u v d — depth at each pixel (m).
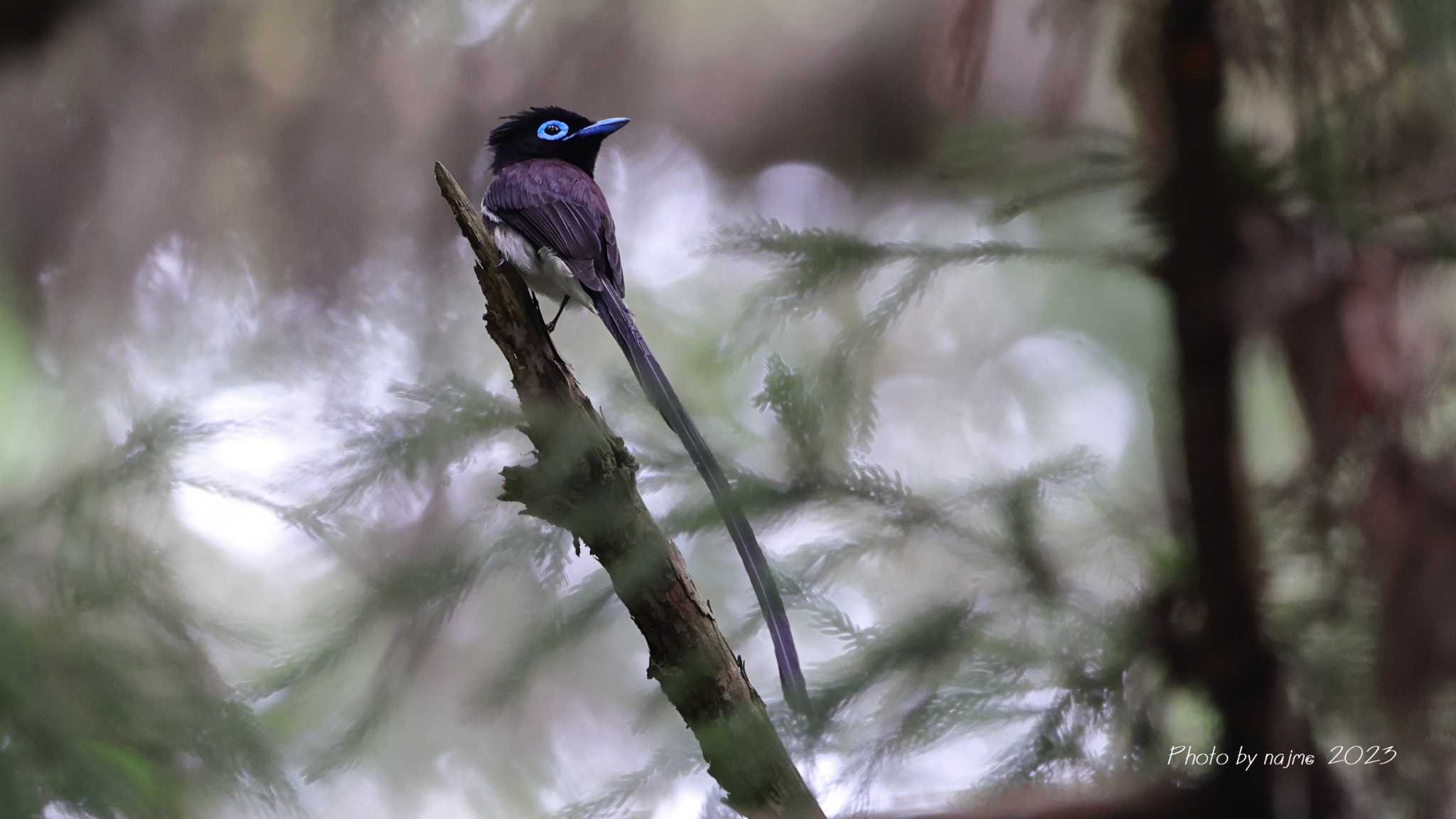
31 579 7.48
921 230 7.75
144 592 7.48
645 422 6.21
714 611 5.87
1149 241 6.21
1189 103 6.00
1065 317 7.67
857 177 7.78
